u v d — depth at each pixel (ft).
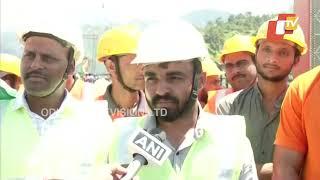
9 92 6.74
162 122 6.19
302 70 8.96
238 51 9.07
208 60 8.86
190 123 6.24
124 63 7.63
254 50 9.20
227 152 6.19
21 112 6.51
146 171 6.00
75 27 6.63
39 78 6.36
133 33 7.63
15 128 6.44
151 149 5.64
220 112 8.90
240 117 6.50
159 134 6.04
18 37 6.51
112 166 5.74
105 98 7.68
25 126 6.45
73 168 6.29
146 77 6.04
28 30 6.32
